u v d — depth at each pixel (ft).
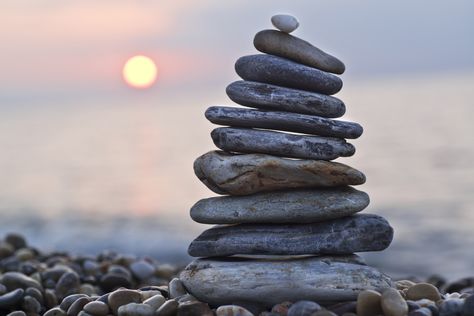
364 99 62.44
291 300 3.05
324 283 3.04
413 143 22.39
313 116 3.10
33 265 4.44
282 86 3.15
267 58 3.13
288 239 3.09
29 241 11.13
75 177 20.74
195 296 3.14
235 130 3.11
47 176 21.26
